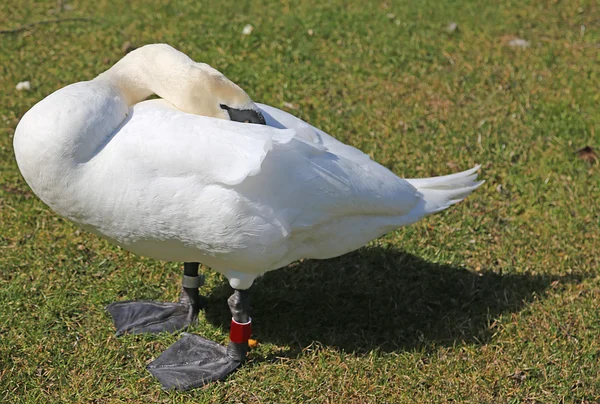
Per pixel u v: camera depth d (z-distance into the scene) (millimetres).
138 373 5660
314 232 5438
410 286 6719
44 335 5949
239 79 9617
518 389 5598
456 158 8344
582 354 5906
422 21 11164
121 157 4914
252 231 5039
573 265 6871
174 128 4977
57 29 10641
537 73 9977
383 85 9703
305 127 5781
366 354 5934
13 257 6727
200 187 4887
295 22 10930
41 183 5062
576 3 11688
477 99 9391
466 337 6121
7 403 5332
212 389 5543
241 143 4934
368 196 5453
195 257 5383
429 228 7340
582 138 8680
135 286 6566
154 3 11383
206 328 6188
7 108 8883
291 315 6367
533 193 7801
